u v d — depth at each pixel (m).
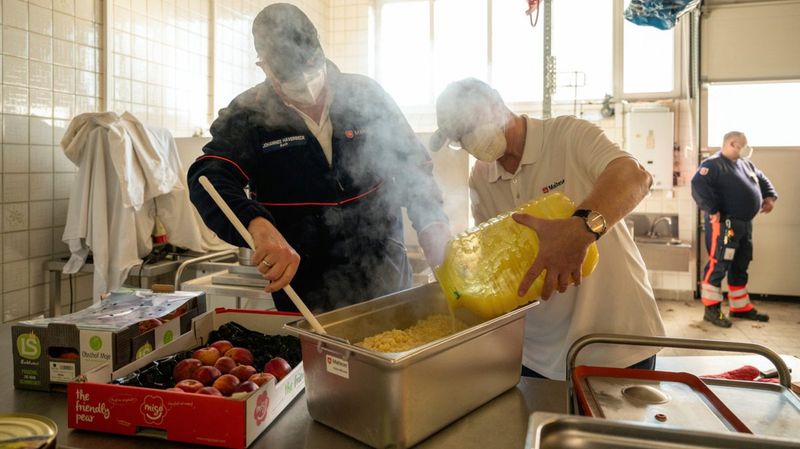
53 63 2.69
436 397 0.86
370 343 1.00
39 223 2.69
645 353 1.43
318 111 1.45
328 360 0.87
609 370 1.11
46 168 2.70
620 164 1.18
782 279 5.31
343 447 0.85
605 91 5.54
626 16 3.91
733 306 4.81
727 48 5.16
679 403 0.97
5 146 2.51
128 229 2.56
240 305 2.71
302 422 0.93
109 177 2.55
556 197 1.10
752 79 5.15
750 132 5.31
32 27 2.59
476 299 1.02
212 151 1.34
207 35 3.82
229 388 0.91
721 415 0.93
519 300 1.02
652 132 5.26
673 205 5.42
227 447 0.83
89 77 2.88
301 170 1.44
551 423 0.69
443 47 5.68
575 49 5.52
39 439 0.69
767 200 4.79
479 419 0.94
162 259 2.82
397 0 5.70
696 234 5.35
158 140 2.74
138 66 3.19
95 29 2.91
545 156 1.44
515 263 1.02
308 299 1.52
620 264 1.42
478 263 1.03
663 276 5.50
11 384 1.10
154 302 1.21
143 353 1.08
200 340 1.16
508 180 1.53
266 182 1.46
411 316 1.20
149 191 2.65
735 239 4.56
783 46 5.07
